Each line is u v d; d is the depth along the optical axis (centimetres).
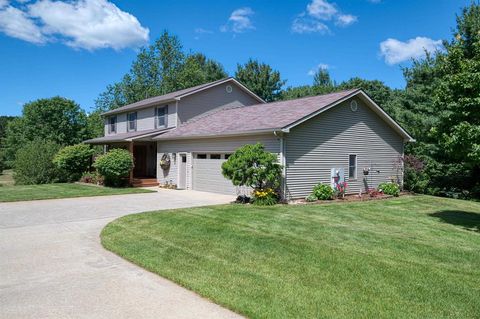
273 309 469
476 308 480
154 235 887
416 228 1027
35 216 1189
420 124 2225
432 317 453
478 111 1010
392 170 1989
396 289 539
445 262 691
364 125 1834
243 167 1398
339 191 1650
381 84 3972
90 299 511
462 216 1278
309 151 1588
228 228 931
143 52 4981
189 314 461
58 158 2523
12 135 4441
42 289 550
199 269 634
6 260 704
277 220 1046
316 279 579
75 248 797
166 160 2252
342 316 451
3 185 2347
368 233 912
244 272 615
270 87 4609
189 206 1391
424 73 2445
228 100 2716
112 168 2112
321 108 1588
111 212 1263
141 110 2811
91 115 4897
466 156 1016
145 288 554
